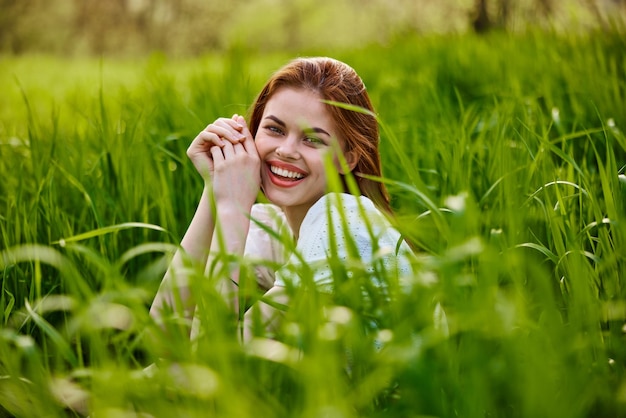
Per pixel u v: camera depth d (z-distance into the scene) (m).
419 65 6.76
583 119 3.93
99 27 23.66
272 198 2.54
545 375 1.52
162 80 5.43
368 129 2.61
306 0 23.30
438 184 3.50
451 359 1.66
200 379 1.56
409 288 1.85
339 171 2.55
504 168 2.96
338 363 1.65
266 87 2.67
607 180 2.38
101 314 1.78
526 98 4.39
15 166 3.73
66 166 3.50
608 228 2.62
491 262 1.69
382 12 21.53
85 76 10.85
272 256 2.79
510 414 1.69
